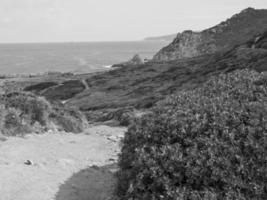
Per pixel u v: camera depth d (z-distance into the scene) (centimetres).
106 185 805
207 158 501
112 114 2739
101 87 6750
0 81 9025
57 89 7425
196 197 464
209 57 7194
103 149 1214
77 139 1351
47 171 861
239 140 511
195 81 4834
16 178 770
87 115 3462
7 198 664
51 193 717
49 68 15450
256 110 559
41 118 1465
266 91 620
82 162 998
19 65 16925
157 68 7625
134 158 577
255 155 488
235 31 15812
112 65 15900
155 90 5147
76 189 762
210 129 547
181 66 6894
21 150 1038
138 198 513
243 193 459
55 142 1231
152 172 519
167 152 535
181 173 504
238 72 739
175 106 664
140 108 3734
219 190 470
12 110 1352
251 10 17088
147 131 608
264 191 458
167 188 489
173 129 575
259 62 3969
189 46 15150
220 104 601
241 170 475
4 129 1235
